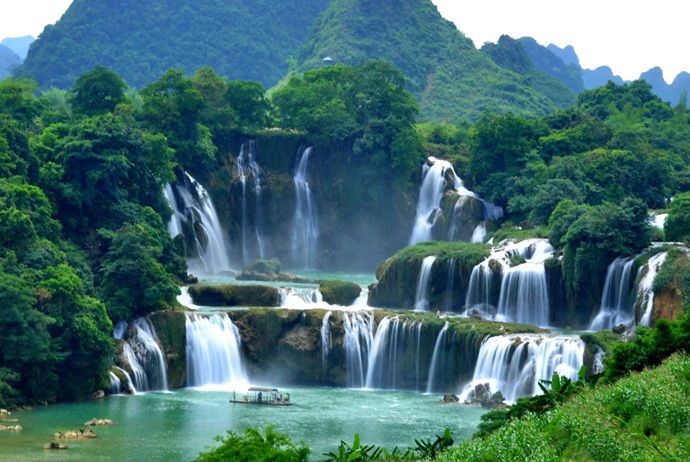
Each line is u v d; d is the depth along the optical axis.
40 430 101.75
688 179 175.62
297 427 104.38
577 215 143.50
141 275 127.12
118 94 169.25
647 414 69.50
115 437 99.50
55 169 136.62
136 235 129.38
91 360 116.88
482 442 70.19
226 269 172.62
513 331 126.19
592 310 137.62
